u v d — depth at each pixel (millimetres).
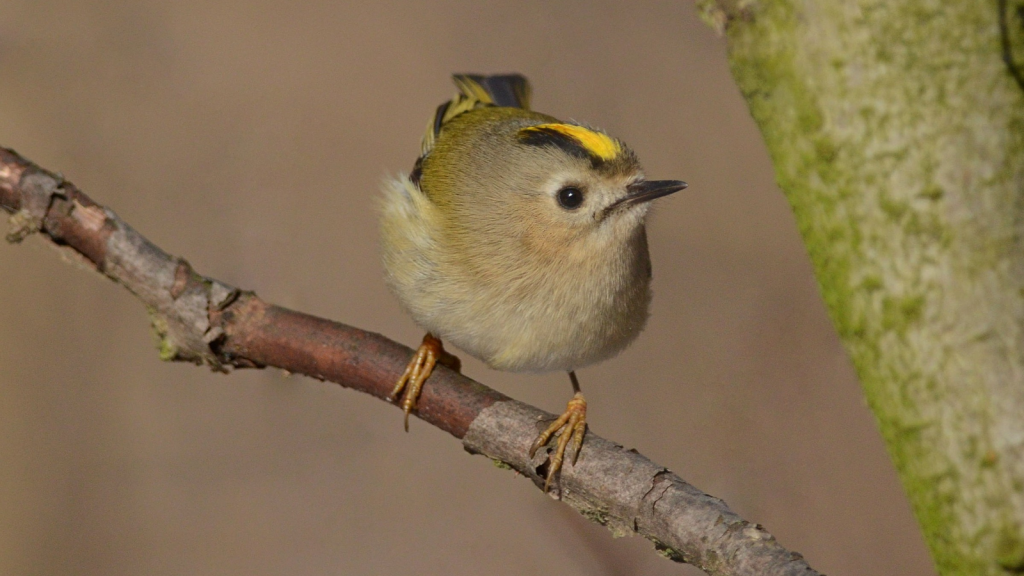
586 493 4805
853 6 2529
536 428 5301
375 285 11656
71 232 6129
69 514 10562
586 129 6699
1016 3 2430
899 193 2545
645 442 10016
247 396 11539
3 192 6113
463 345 6879
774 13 2678
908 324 2600
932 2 2459
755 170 11883
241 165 12305
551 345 6805
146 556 10297
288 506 10812
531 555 10070
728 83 12562
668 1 13461
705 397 10188
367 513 10820
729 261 11164
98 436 11000
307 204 12039
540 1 13609
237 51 13188
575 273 6555
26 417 10883
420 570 10297
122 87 12594
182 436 11148
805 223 2773
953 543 2639
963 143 2469
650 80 12664
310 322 6227
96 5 13109
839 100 2586
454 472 11164
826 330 10438
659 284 11062
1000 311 2482
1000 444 2508
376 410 11633
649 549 9281
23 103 12195
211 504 10750
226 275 11594
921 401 2621
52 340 11273
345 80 13016
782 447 9766
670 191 6410
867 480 9461
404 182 7285
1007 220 2463
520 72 12781
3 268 11352
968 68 2451
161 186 12047
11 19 12789
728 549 4051
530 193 6504
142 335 11570
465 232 6637
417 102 12875
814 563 9117
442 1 13773
